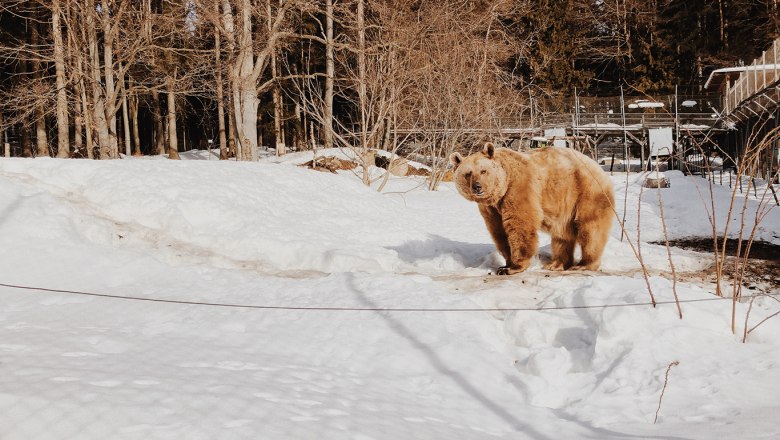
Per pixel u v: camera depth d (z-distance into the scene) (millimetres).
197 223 10336
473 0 27438
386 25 23188
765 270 9133
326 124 20375
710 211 15500
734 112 26562
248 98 21938
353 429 3197
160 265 7781
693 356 4562
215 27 24359
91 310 5832
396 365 4660
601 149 41000
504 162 8078
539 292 7129
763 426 3348
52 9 21609
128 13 22062
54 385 3363
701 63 38906
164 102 42625
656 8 41094
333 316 5812
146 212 10070
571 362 5043
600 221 8102
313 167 22469
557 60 39344
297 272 8789
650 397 4066
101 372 3727
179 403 3273
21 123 32000
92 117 23047
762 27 35438
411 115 22703
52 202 8805
